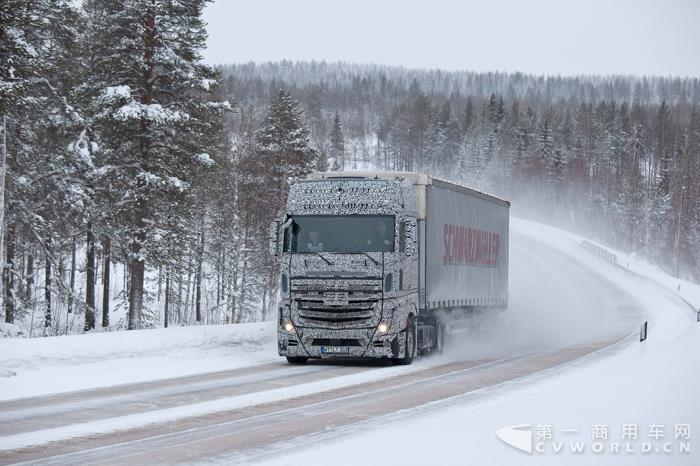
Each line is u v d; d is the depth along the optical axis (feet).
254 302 213.25
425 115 623.36
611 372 58.80
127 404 45.37
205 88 117.19
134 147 116.16
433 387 53.42
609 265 243.81
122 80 116.06
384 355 66.03
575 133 545.85
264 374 61.57
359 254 66.28
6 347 59.77
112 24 114.93
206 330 77.46
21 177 104.53
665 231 411.54
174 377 59.26
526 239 298.56
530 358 76.43
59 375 57.82
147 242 115.55
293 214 67.92
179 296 198.90
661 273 268.62
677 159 461.37
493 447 32.81
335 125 461.37
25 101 90.89
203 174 122.21
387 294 66.03
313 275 66.44
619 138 527.81
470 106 640.17
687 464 30.86
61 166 108.17
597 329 122.62
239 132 231.09
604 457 31.63
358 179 68.44
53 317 145.07
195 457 31.50
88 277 130.72
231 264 203.92
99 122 112.37
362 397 48.52
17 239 120.16
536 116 613.52
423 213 74.59
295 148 189.26
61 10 100.07
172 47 117.50
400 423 38.75
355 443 33.68
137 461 30.83
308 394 49.83
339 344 66.08
